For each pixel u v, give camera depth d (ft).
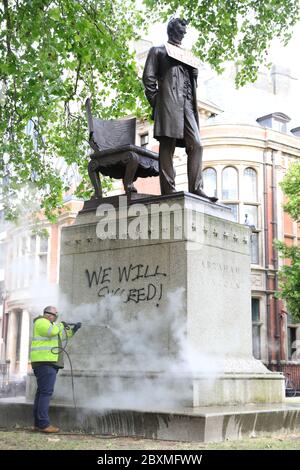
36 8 38.63
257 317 96.48
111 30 49.44
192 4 52.37
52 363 23.86
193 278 24.95
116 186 102.32
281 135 102.58
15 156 55.83
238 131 99.40
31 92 42.09
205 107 104.88
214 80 118.93
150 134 104.12
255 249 98.43
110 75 55.88
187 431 20.30
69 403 25.21
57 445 19.75
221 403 23.91
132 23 56.03
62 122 58.90
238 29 53.16
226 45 53.42
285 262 99.55
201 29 53.31
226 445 19.30
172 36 29.01
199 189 28.09
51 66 41.50
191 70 28.68
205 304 25.30
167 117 27.43
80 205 108.27
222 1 51.29
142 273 26.20
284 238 100.94
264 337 95.55
